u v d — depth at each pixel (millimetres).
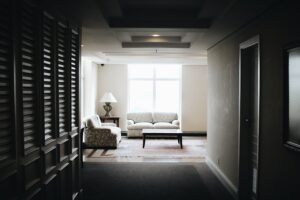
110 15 3148
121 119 9078
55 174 2467
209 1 2580
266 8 2549
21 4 1830
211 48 5145
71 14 2762
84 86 7539
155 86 9211
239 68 3473
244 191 3459
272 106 2457
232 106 3834
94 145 6840
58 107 2525
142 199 3596
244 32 3291
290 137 2123
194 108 9117
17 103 1788
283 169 2246
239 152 3482
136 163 5445
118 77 9055
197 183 4262
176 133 6973
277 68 2363
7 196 1682
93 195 3715
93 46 5168
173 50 5668
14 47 1730
